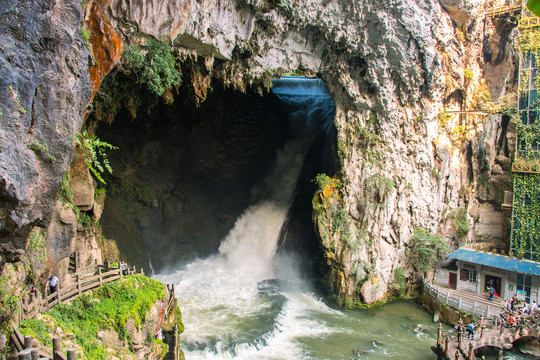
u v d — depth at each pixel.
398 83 29.97
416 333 25.97
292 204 37.69
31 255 13.29
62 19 9.23
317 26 26.94
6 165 8.27
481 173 33.50
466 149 32.91
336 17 26.72
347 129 30.67
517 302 26.36
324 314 28.25
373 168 30.53
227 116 35.78
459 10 29.38
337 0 26.20
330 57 28.80
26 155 8.73
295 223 36.84
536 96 29.31
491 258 29.12
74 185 18.94
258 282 32.66
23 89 8.62
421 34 27.88
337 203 30.30
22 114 8.66
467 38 31.45
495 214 33.38
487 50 33.38
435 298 28.94
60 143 9.47
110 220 29.53
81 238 21.05
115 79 20.75
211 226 38.25
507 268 27.97
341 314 28.42
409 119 30.89
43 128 9.12
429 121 31.12
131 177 32.78
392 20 27.27
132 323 15.39
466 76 31.66
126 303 15.91
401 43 28.16
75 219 16.38
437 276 31.75
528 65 29.72
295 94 40.41
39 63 8.87
